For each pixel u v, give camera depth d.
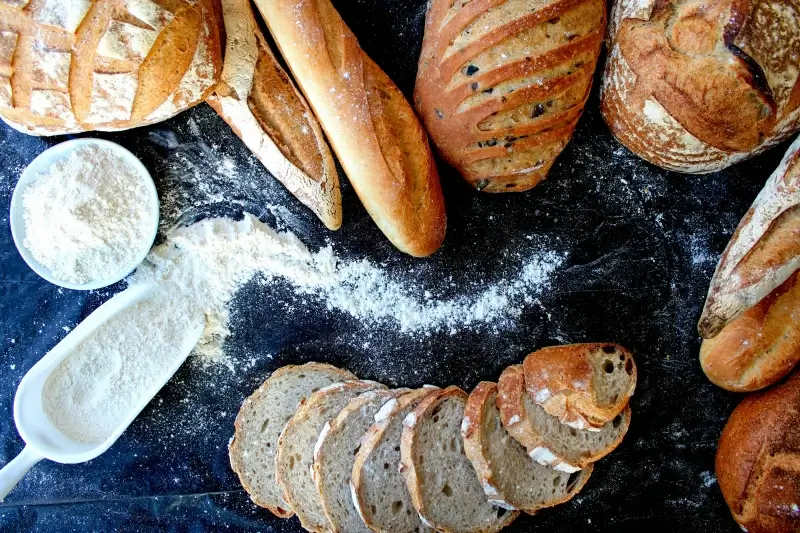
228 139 0.73
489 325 0.73
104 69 0.61
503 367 0.73
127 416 0.70
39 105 0.63
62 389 0.70
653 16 0.62
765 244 0.64
